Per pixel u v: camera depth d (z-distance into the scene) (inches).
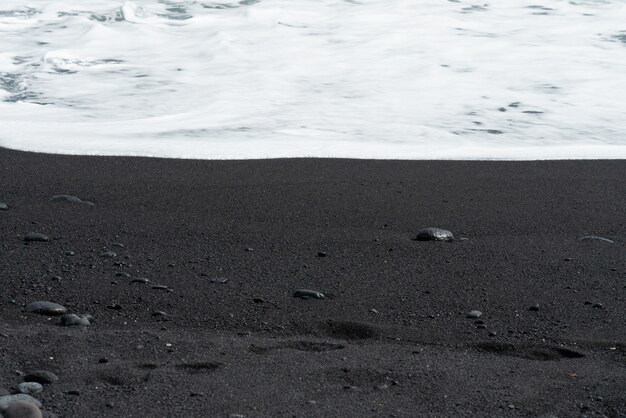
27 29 804.6
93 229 289.3
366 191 356.5
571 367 192.2
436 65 676.1
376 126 514.9
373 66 673.6
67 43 751.7
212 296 232.4
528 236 301.7
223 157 413.4
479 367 190.2
